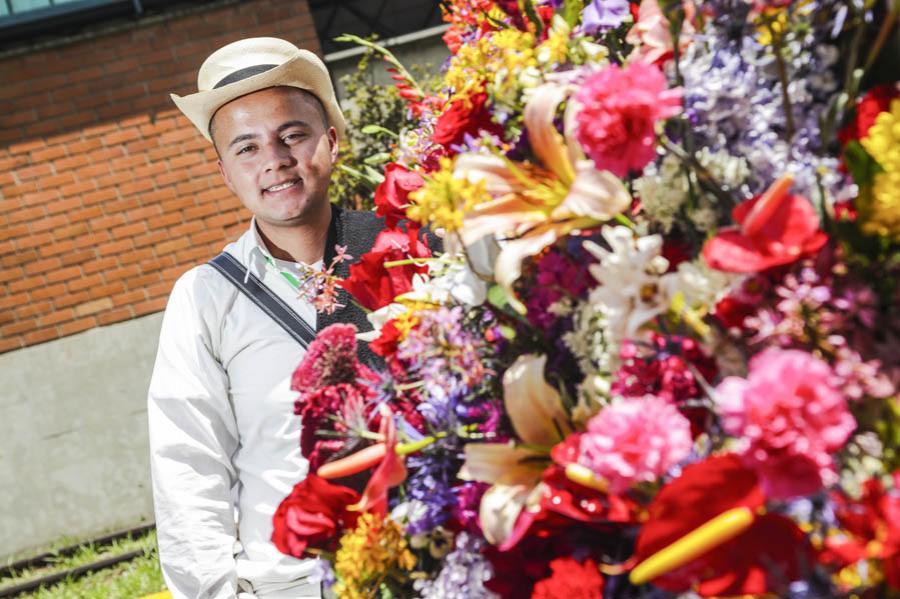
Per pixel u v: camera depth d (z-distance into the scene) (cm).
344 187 520
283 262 221
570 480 109
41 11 669
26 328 681
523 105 126
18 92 676
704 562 93
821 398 87
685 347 106
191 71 686
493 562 120
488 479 117
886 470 96
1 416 679
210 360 219
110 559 605
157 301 691
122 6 675
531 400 117
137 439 689
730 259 97
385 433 122
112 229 686
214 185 692
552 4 133
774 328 97
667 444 94
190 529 213
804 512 94
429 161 164
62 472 682
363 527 129
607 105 102
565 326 123
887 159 97
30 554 671
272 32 684
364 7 789
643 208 115
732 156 111
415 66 641
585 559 112
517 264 112
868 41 110
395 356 139
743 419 89
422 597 136
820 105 111
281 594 212
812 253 98
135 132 685
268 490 214
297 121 217
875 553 89
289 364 214
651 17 119
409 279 152
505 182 116
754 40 112
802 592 92
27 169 679
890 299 100
